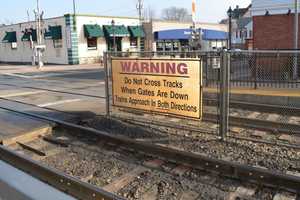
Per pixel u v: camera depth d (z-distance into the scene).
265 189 5.08
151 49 47.50
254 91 11.95
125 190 5.25
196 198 4.92
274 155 6.49
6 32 51.72
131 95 8.98
